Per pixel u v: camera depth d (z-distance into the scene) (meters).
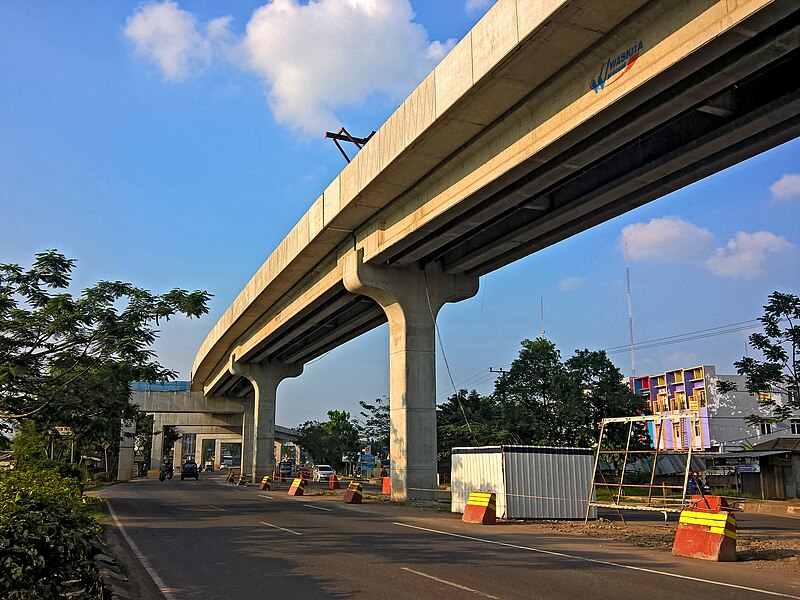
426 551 13.83
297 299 40.22
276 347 52.31
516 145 19.52
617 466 47.50
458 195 22.75
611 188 20.97
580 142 18.75
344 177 28.14
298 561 12.44
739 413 59.94
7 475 9.74
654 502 32.34
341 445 92.50
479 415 54.78
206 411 76.75
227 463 157.25
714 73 14.72
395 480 30.48
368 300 38.28
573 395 45.81
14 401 21.64
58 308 20.09
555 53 16.45
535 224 24.84
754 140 17.88
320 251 33.97
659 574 11.50
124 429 70.25
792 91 15.17
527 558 13.06
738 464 50.53
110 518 21.23
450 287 32.44
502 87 18.09
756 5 12.36
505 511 22.05
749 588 10.35
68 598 8.55
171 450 119.44
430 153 22.34
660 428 48.47
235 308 50.09
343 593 9.59
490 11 17.28
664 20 14.50
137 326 22.30
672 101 15.84
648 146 19.48
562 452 23.28
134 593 9.80
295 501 30.73
